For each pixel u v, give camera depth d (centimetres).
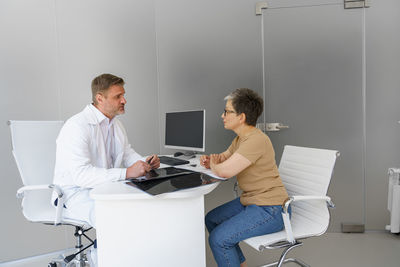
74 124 166
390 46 278
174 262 132
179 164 214
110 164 199
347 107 286
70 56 265
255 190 159
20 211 248
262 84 296
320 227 156
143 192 126
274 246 146
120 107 181
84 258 192
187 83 305
